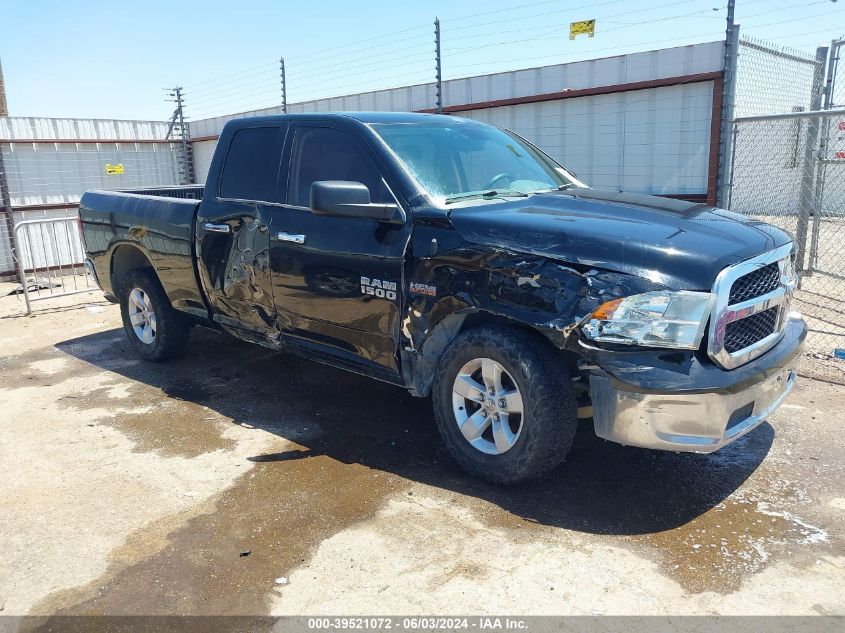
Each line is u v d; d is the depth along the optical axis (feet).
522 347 10.91
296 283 14.25
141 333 19.97
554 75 32.71
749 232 11.53
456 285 11.57
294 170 14.61
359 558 10.03
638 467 12.69
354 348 13.65
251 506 11.60
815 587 9.22
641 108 30.25
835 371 17.85
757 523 10.81
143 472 12.97
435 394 12.46
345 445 13.98
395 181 12.84
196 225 16.61
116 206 19.39
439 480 12.37
